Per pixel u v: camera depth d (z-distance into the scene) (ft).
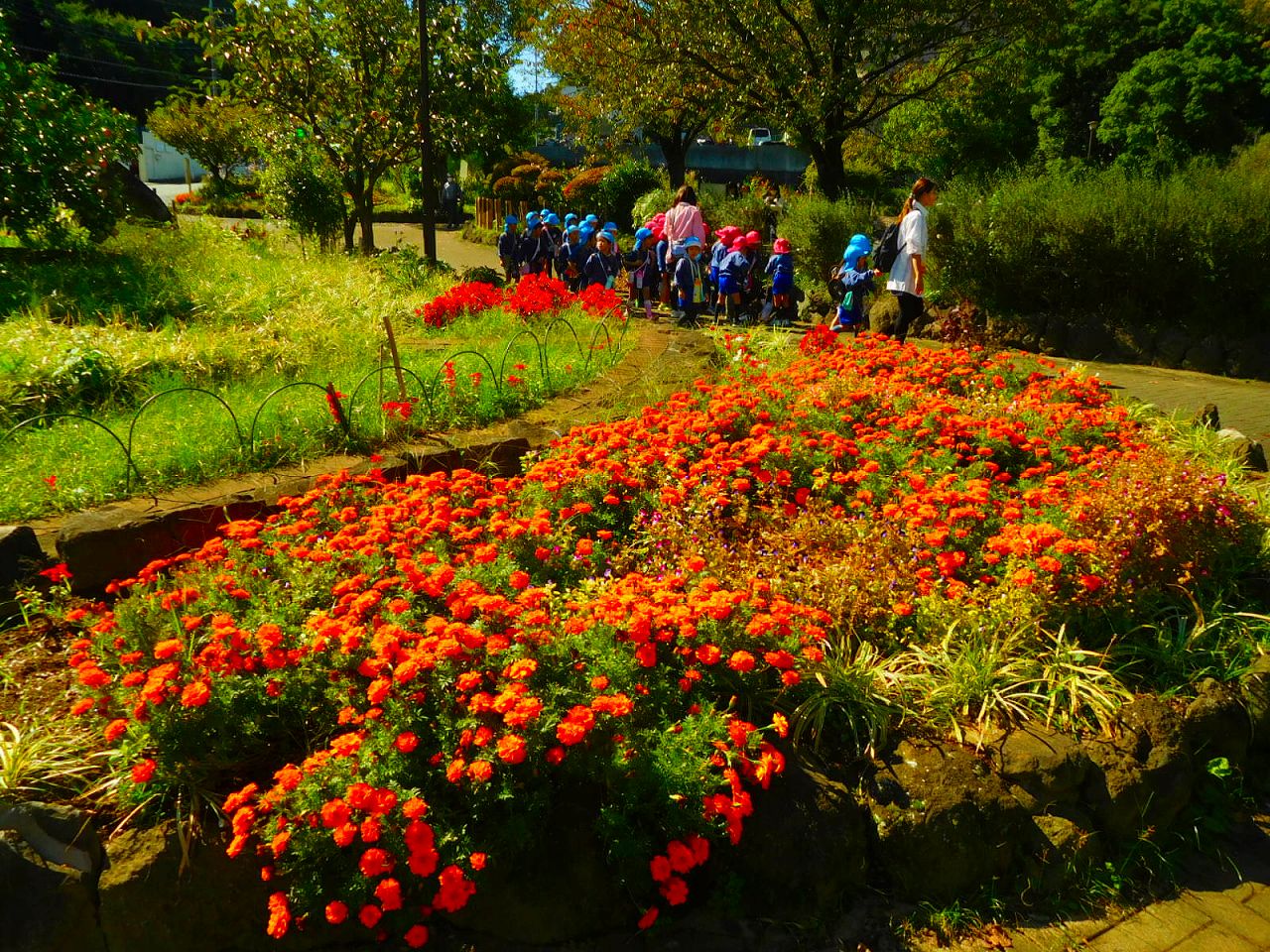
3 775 8.89
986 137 107.65
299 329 30.60
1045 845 10.37
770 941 9.41
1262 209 36.04
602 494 15.19
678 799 9.08
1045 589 12.79
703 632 10.79
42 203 42.16
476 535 12.98
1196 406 29.30
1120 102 101.71
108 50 186.39
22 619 12.40
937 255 46.01
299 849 8.39
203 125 128.67
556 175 112.68
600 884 9.33
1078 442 19.48
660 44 70.13
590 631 10.34
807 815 9.85
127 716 9.46
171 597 10.68
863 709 11.15
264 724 9.82
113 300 33.17
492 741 9.03
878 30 66.59
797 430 18.48
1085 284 41.29
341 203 64.85
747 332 33.37
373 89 63.00
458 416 21.47
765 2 66.08
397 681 9.15
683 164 99.91
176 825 8.86
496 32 67.82
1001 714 11.44
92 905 8.38
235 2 58.95
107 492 16.16
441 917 9.14
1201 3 99.19
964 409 20.45
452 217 122.72
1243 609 14.46
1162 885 10.60
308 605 11.59
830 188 73.20
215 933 8.66
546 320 33.65
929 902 9.91
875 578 13.21
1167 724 11.58
